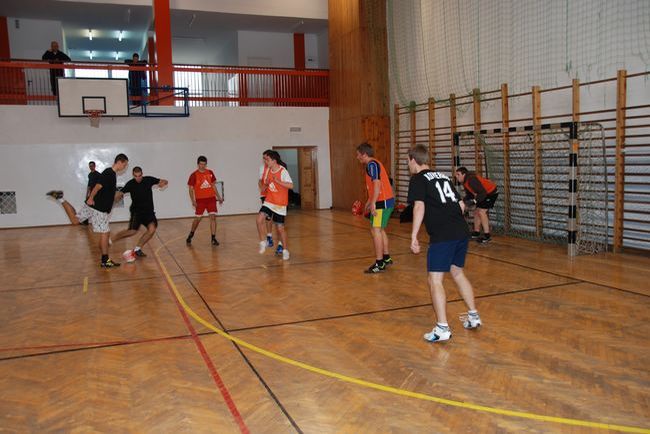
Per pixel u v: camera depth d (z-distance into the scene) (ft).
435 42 38.14
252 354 12.91
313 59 62.80
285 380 11.32
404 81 42.16
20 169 41.78
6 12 51.21
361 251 26.86
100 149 43.45
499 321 14.94
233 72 47.09
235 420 9.61
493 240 28.68
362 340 13.74
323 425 9.33
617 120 23.57
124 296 18.93
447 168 37.22
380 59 43.55
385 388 10.80
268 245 29.25
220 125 46.55
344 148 47.09
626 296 17.15
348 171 46.68
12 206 41.78
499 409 9.78
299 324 15.21
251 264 24.17
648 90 23.13
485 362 12.06
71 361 12.72
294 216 44.27
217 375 11.68
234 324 15.38
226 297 18.47
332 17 47.98
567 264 22.16
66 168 42.70
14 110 41.37
